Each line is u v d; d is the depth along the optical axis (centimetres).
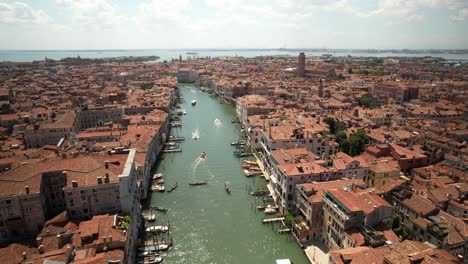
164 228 11562
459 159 14225
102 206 9900
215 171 16650
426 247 8119
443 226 9494
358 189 10881
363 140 17325
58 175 10088
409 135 17762
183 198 13850
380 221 9594
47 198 10112
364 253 7888
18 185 9369
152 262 9888
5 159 13175
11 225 9175
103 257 7388
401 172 13500
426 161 14825
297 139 16088
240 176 16050
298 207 11612
